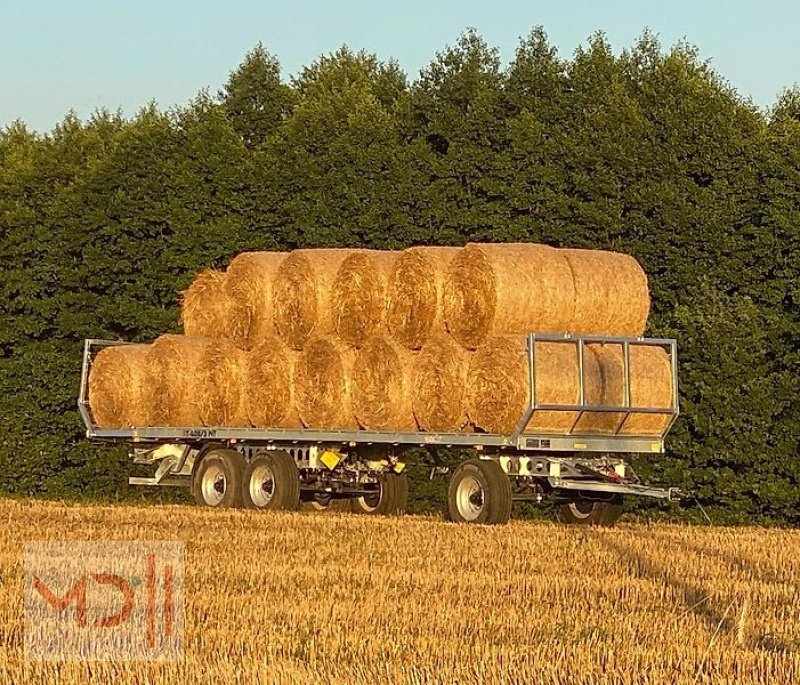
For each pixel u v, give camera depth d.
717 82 96.31
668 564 46.38
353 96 105.62
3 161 139.75
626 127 87.12
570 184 88.25
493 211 90.06
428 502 85.00
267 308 68.75
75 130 139.50
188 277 97.06
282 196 96.56
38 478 99.31
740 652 31.11
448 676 28.45
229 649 30.92
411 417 62.34
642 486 59.41
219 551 47.84
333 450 67.50
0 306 102.12
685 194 85.81
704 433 79.88
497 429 58.69
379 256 64.19
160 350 72.31
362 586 40.22
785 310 82.25
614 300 60.69
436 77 105.69
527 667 29.41
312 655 30.34
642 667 29.84
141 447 76.69
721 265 84.25
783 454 78.81
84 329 99.88
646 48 110.88
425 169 92.94
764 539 57.03
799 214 81.75
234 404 69.44
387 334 63.38
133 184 99.12
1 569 42.50
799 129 87.38
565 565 45.53
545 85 100.06
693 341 80.69
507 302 58.75
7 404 100.19
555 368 58.03
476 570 44.03
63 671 28.61
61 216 100.88
